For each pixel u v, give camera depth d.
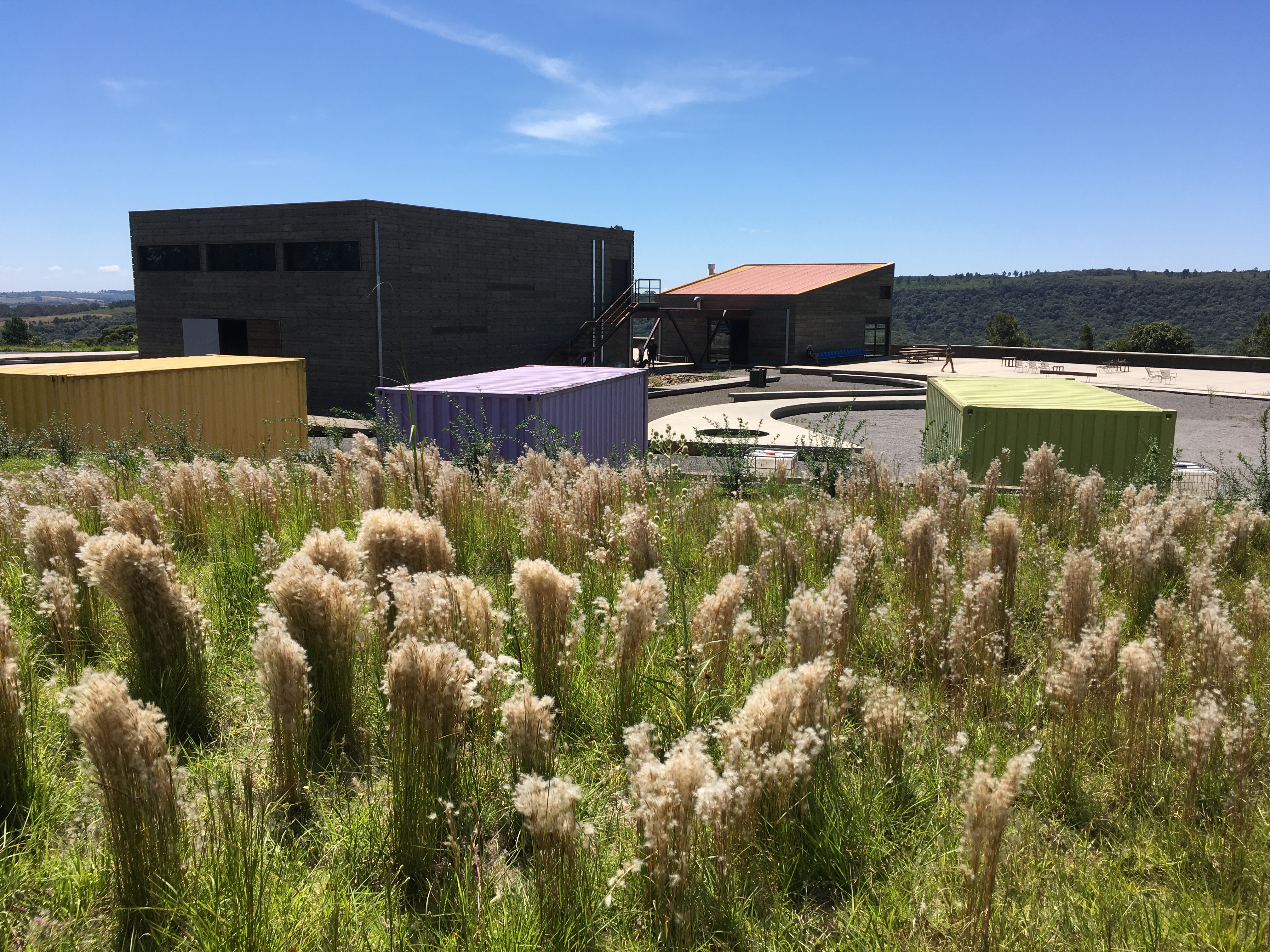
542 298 41.03
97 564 4.11
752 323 51.69
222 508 7.47
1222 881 3.29
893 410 33.56
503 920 2.88
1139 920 3.04
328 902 2.92
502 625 4.61
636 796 3.11
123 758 2.83
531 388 15.57
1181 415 30.61
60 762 3.76
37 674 4.41
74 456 13.17
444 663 3.29
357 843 3.29
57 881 3.00
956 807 3.72
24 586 5.39
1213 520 9.05
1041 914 3.08
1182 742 4.05
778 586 6.26
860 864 3.39
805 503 8.98
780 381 43.38
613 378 18.45
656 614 4.35
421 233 33.69
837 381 43.88
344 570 4.90
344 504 8.00
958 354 58.06
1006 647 5.42
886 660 5.25
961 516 8.06
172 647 4.19
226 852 2.87
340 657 4.08
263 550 5.52
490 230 37.31
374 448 8.41
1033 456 9.58
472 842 3.17
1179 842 3.56
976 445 13.80
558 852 2.91
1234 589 6.89
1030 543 7.93
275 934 2.71
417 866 3.20
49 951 2.69
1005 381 17.69
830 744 3.80
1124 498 9.37
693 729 3.99
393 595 4.87
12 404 16.73
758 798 3.30
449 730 3.39
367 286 31.66
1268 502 10.62
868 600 5.95
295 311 33.12
